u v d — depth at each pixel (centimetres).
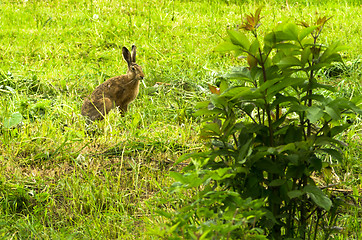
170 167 982
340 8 2267
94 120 1255
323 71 1482
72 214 849
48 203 859
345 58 1612
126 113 1282
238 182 636
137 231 789
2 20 2119
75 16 2170
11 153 1016
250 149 593
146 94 1429
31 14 2200
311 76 642
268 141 652
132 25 2044
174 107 1305
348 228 754
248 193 632
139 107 1321
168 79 1501
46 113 1257
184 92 1398
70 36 1972
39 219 835
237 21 2091
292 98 621
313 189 600
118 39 1928
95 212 821
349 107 596
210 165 646
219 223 490
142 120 1170
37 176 948
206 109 648
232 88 600
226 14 2219
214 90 673
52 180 938
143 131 1096
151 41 1884
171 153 1024
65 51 1838
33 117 1215
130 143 1038
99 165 989
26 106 1288
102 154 1030
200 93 1394
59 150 1035
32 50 1834
